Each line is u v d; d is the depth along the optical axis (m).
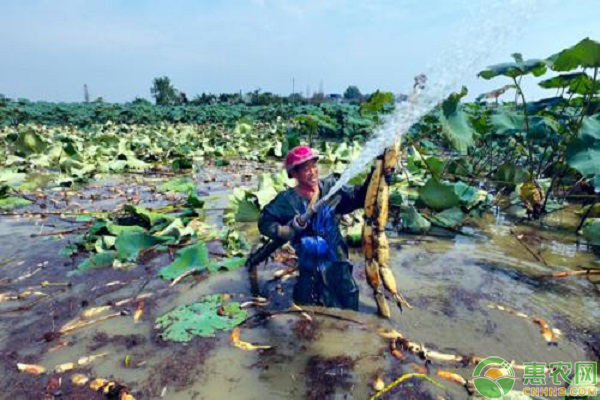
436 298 2.58
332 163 8.12
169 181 6.32
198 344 2.14
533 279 2.87
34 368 1.98
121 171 7.39
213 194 5.62
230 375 1.90
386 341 2.12
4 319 2.44
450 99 4.45
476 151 8.23
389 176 2.18
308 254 2.46
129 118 20.14
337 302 2.45
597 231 3.40
